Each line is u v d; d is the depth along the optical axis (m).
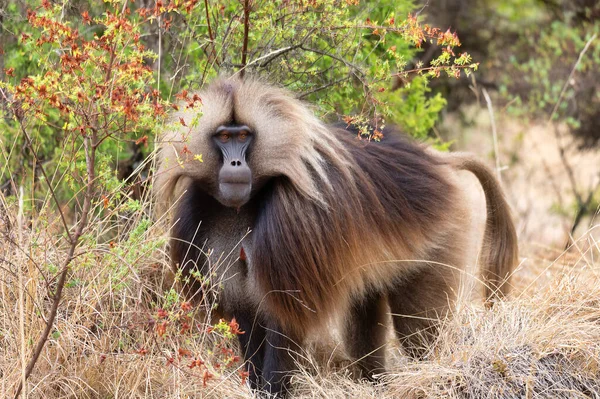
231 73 10.30
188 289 8.84
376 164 9.22
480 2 22.39
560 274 10.05
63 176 9.52
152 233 9.55
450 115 22.23
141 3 11.53
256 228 8.42
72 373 8.45
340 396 8.85
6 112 10.16
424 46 21.72
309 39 10.55
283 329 8.67
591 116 20.52
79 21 11.21
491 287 10.66
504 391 8.30
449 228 9.66
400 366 9.70
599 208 11.26
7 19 11.05
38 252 8.66
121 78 7.34
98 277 8.70
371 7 11.83
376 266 9.02
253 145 8.10
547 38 20.83
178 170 8.34
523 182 22.80
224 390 8.46
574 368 8.48
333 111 10.54
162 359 8.52
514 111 19.86
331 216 8.31
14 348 8.25
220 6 10.48
